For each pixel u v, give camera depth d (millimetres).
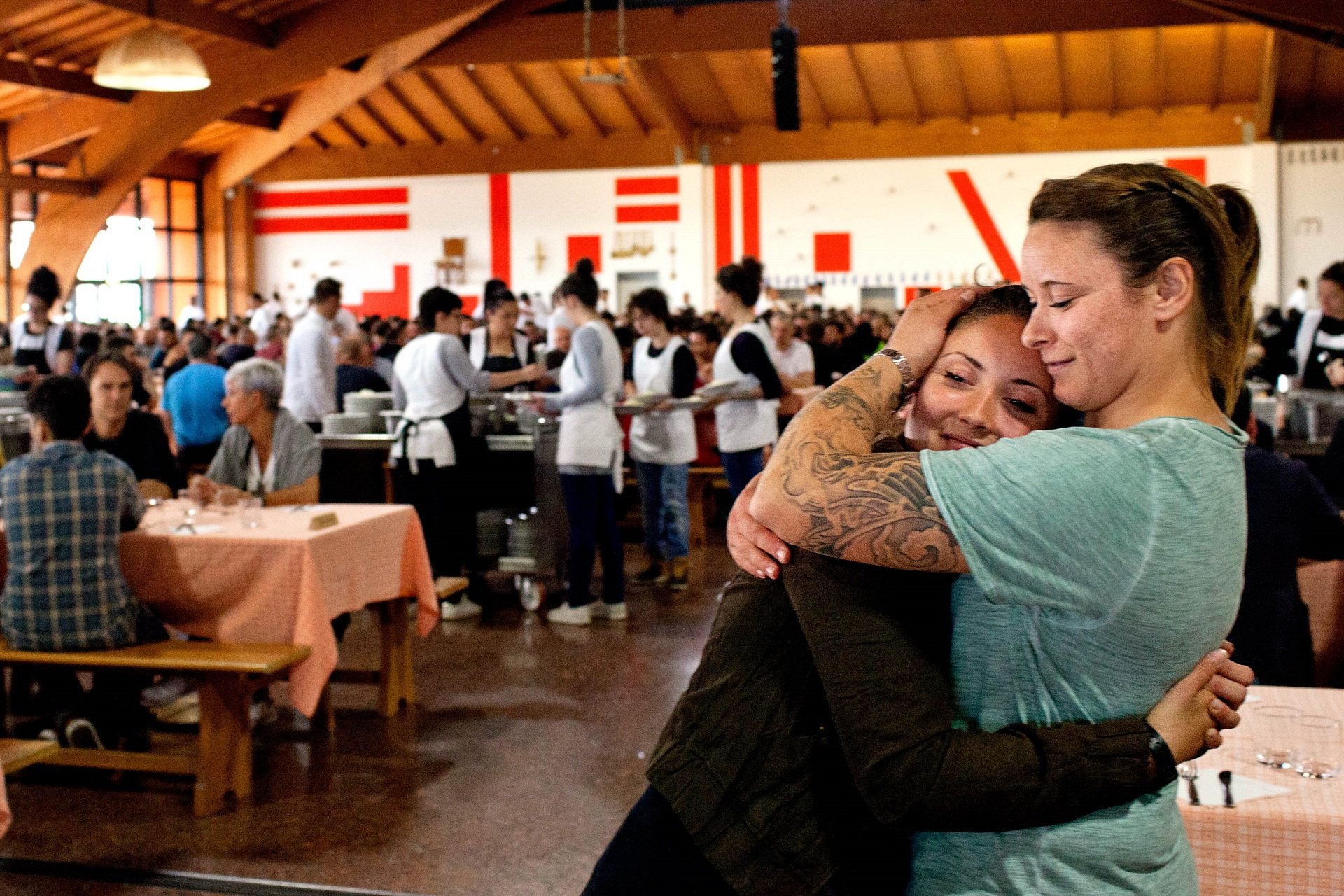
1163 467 982
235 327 13836
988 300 1179
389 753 3820
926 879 1120
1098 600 995
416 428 5559
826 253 19406
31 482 3406
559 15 14305
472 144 20328
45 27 13469
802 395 7121
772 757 1209
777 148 19453
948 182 18969
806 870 1202
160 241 20453
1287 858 1567
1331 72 16953
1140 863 1051
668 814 1252
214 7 13062
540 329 11484
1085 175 1060
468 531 5688
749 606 1237
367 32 13133
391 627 4219
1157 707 1049
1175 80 17562
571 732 4012
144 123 15398
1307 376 6305
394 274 20750
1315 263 17922
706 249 19781
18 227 17781
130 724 3854
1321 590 2984
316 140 20797
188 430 6516
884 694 1067
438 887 2859
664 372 6055
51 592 3408
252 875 2928
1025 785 1013
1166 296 1023
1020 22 13406
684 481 6215
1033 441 1014
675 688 4484
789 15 13766
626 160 19844
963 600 1098
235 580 3609
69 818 3312
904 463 1029
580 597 5473
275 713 4266
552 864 2986
